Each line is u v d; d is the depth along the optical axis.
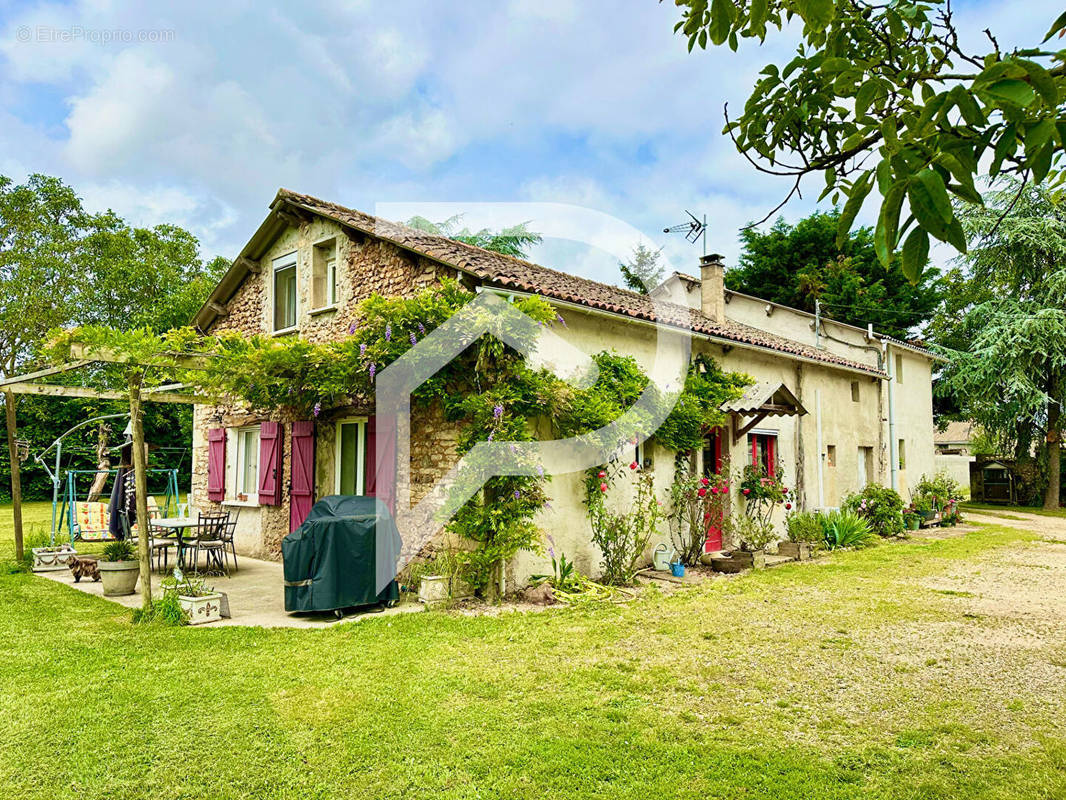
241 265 11.31
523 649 5.42
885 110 2.25
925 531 14.82
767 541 10.06
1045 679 4.79
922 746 3.70
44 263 25.31
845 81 1.92
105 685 4.52
